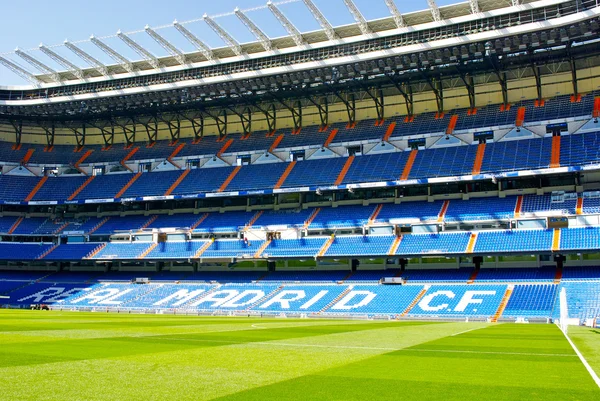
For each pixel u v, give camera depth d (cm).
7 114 8831
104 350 1816
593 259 5759
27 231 8300
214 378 1257
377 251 6388
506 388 1184
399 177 6881
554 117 6694
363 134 7794
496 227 6181
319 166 7650
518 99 7281
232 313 5922
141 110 8650
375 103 8000
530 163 6316
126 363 1488
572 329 3688
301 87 7575
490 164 6550
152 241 7769
